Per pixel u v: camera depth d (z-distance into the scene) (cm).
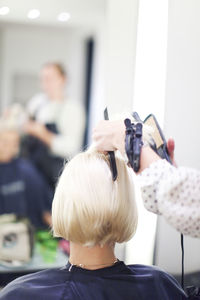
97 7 182
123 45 133
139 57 120
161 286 83
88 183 76
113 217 76
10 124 251
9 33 257
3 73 267
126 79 130
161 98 110
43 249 178
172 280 86
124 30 132
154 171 66
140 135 69
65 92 273
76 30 258
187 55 106
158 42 111
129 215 78
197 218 63
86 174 77
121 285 78
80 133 271
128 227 79
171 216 64
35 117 261
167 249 111
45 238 184
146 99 117
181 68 107
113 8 143
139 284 80
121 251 122
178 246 110
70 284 76
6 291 77
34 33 263
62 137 263
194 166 108
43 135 255
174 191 64
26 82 270
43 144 252
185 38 106
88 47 273
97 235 76
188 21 105
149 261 113
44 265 163
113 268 79
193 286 98
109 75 146
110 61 145
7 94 269
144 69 118
